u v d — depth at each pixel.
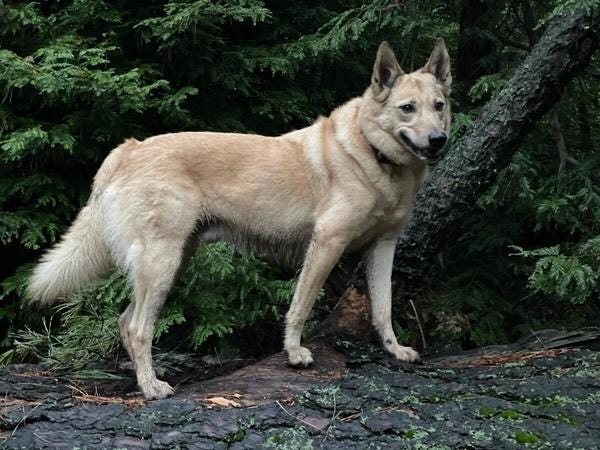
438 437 2.64
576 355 3.09
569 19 3.33
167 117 3.69
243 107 3.97
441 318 3.76
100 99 3.55
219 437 2.64
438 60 3.16
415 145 3.04
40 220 3.66
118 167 3.06
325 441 2.63
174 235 3.00
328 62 3.99
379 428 2.67
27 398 2.85
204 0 3.54
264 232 3.12
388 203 3.11
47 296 3.07
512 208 3.76
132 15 3.86
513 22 4.08
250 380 2.97
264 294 3.67
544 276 3.31
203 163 3.05
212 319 3.56
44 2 3.97
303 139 3.16
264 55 3.83
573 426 2.66
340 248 3.09
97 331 3.48
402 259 3.44
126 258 3.00
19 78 3.47
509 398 2.81
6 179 3.67
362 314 3.34
